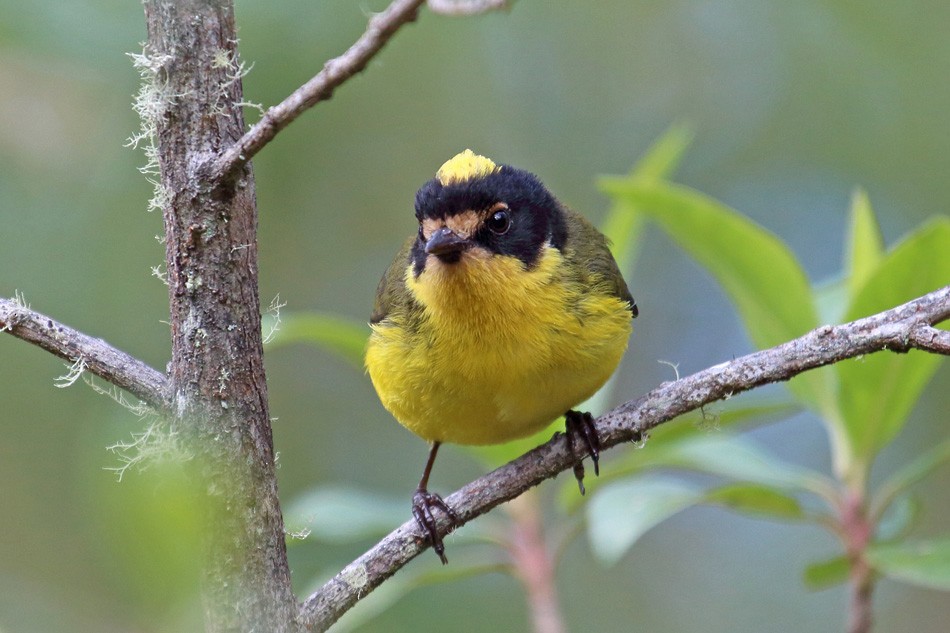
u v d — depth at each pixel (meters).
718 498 8.95
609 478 9.56
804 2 15.49
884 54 15.22
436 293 8.29
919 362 8.42
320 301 14.12
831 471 14.79
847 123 15.34
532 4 15.46
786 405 9.55
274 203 13.93
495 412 8.54
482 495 7.25
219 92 5.43
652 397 7.15
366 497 10.19
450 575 9.30
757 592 14.12
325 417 14.45
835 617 13.84
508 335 8.20
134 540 3.50
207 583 5.46
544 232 8.66
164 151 5.44
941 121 14.95
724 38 15.70
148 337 12.48
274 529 5.62
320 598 6.09
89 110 10.86
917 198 14.95
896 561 8.32
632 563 14.41
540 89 15.44
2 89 10.49
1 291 12.07
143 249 12.48
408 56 14.38
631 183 8.85
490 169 8.79
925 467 8.73
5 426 12.04
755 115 15.68
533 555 9.45
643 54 15.73
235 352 5.52
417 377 8.48
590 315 8.45
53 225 12.24
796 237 15.62
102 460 3.63
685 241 9.07
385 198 14.38
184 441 5.46
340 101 14.09
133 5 10.66
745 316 9.16
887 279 7.99
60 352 5.52
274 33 10.97
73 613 4.53
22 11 10.30
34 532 11.54
